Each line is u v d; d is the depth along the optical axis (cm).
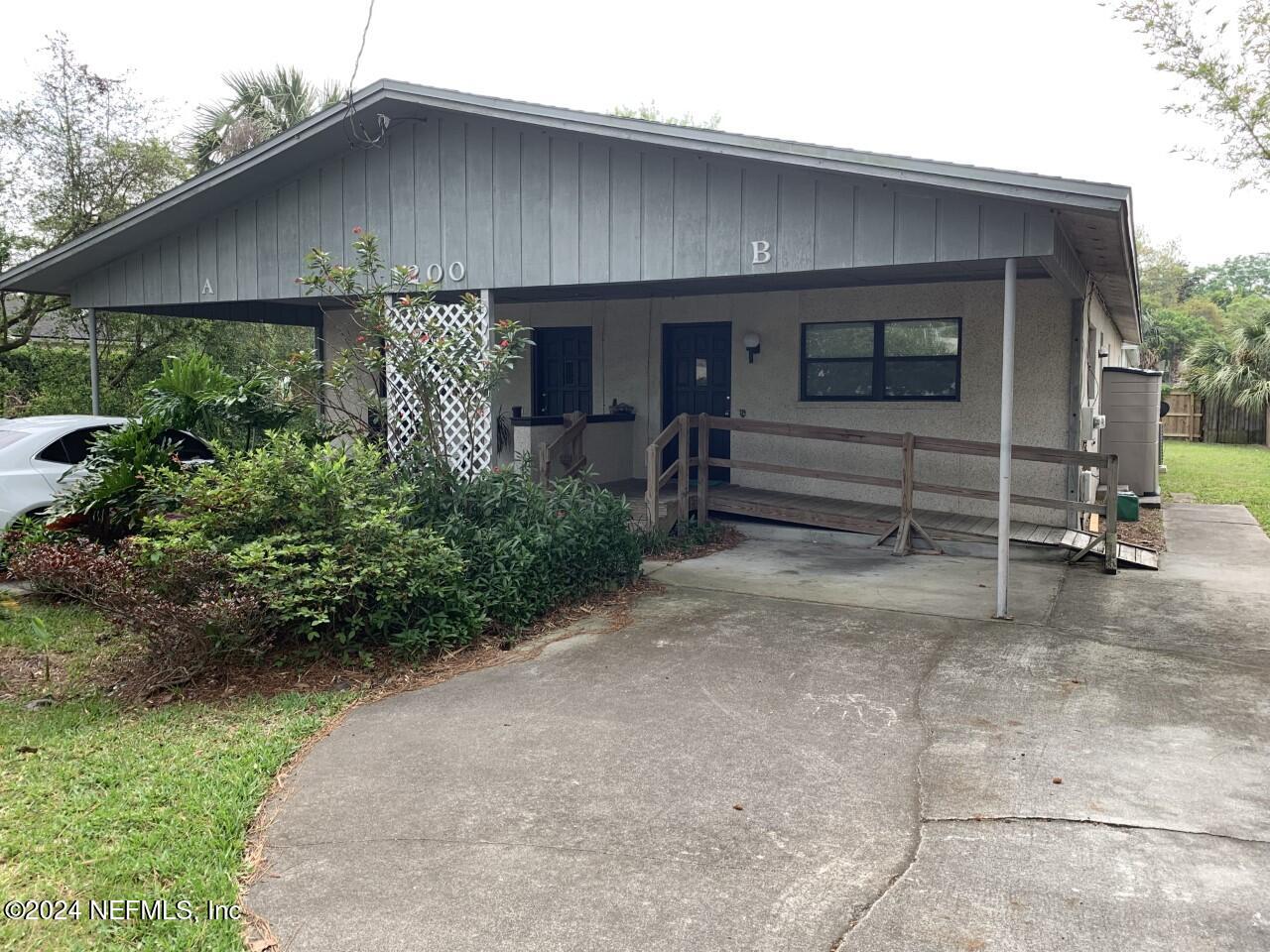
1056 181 592
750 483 1142
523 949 294
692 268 785
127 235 1012
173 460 740
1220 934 299
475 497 738
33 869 339
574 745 456
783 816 381
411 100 841
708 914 312
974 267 838
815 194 725
